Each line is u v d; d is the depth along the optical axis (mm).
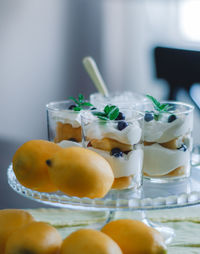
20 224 713
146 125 854
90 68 1034
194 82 2158
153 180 864
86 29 3307
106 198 765
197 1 3352
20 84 3141
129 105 919
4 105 3100
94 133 802
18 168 756
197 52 2102
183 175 869
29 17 3105
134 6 3420
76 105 928
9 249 656
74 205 747
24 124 2951
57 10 3158
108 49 3420
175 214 931
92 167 713
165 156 854
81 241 637
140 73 3492
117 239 685
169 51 2199
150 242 674
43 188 766
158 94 2967
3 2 3039
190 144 871
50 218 913
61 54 3223
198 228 879
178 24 3434
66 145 890
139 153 815
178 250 799
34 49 3154
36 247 647
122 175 804
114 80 3484
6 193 1512
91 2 3264
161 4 3428
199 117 2141
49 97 3209
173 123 846
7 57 3111
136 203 754
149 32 3477
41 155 751
